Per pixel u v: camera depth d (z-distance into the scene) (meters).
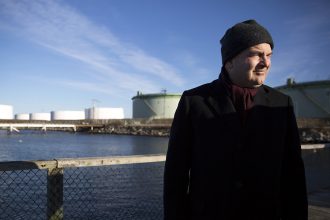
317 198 6.23
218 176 2.01
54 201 3.30
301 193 2.13
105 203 7.67
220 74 2.21
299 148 2.17
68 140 70.19
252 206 2.00
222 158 2.02
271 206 2.04
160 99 111.06
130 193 7.75
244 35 1.97
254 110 2.07
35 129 125.44
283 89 83.31
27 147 48.56
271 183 2.04
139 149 48.94
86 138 80.81
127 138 82.62
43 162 3.24
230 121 2.04
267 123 2.07
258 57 2.02
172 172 2.15
